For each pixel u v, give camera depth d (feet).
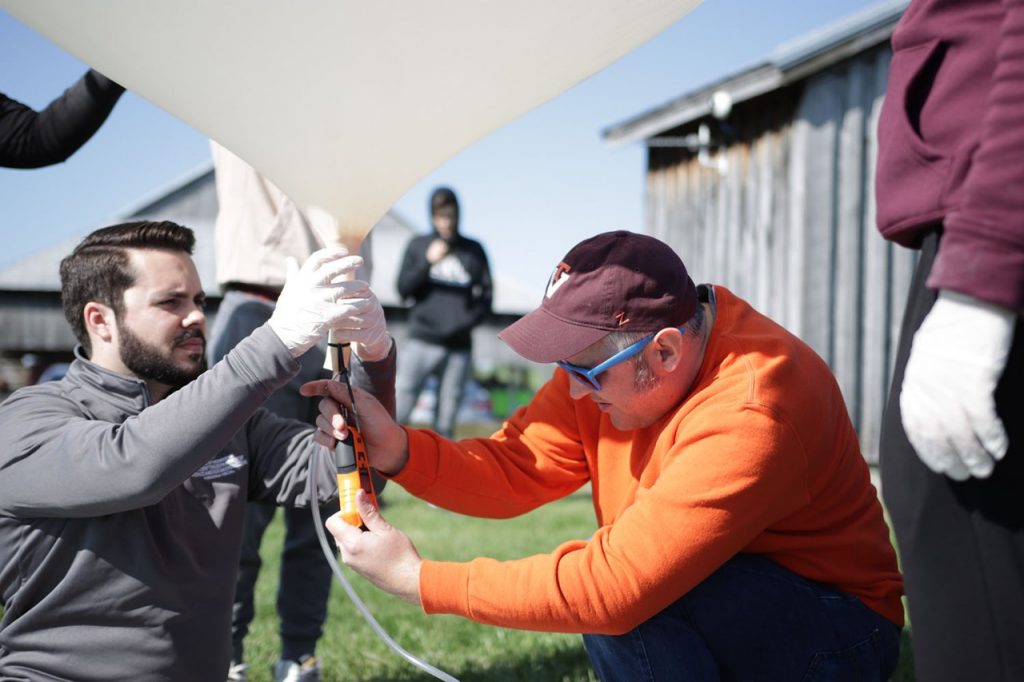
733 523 5.07
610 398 5.53
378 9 4.35
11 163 7.52
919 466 4.24
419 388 20.71
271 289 8.71
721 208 27.40
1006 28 3.73
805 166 24.31
